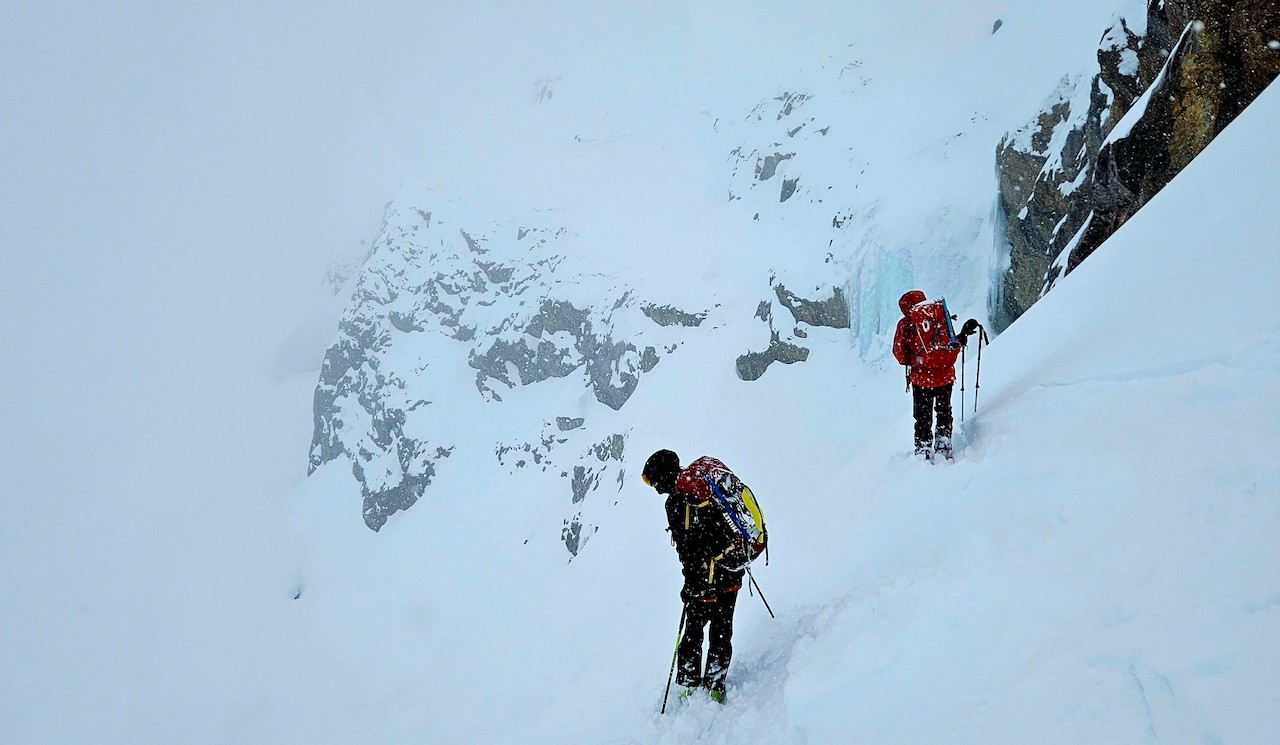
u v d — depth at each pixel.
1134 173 11.50
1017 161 23.56
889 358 32.25
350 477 82.44
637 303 55.41
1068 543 2.85
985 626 2.72
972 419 5.69
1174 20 13.57
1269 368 2.86
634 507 42.41
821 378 34.59
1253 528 2.13
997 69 34.53
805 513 7.42
